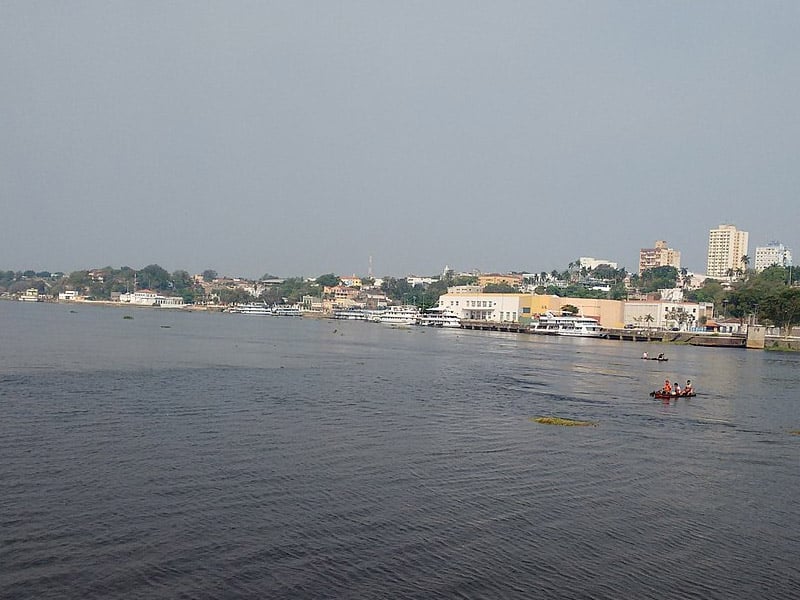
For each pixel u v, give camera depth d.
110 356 122.12
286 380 95.25
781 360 168.62
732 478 48.44
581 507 40.78
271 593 28.86
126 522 35.59
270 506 38.78
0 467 44.31
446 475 46.44
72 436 53.69
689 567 32.91
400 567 31.61
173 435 55.41
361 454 51.41
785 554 34.84
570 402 82.88
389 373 110.56
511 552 33.69
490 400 82.38
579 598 29.41
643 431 64.69
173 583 29.41
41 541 32.91
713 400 88.94
